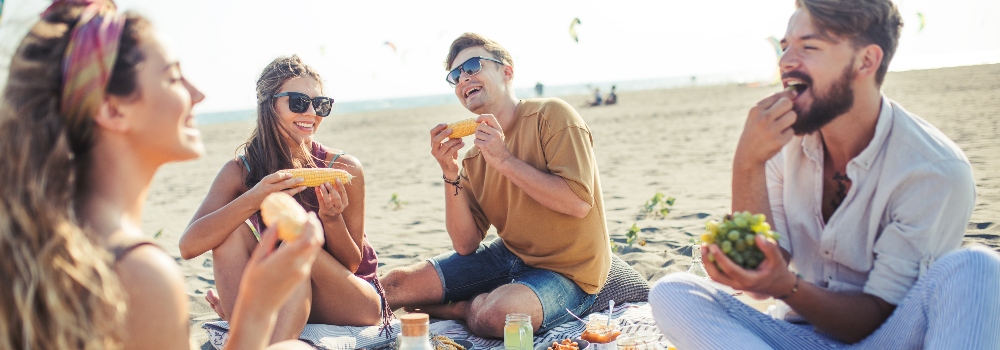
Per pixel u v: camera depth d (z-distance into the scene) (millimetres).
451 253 4531
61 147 1657
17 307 1583
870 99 2467
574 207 3928
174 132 1815
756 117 2498
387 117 46156
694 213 7930
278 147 3871
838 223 2645
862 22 2340
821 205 2721
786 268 2328
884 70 2447
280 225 1872
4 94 1672
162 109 1777
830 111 2455
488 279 4371
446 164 4230
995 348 2172
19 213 1594
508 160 3900
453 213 4352
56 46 1680
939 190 2443
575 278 4113
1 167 1622
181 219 10820
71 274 1592
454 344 3432
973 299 2174
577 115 4105
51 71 1666
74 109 1677
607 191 10406
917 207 2471
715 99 34344
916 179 2465
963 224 2506
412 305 4449
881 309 2543
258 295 1816
